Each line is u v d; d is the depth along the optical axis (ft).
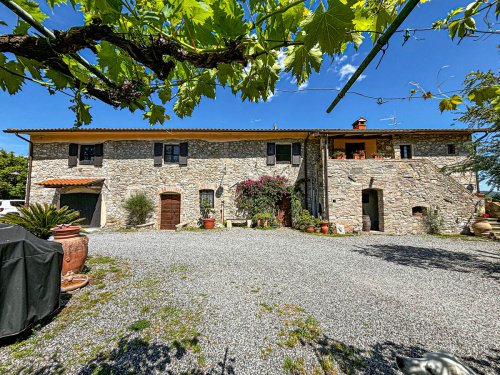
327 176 31.40
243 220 34.83
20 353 7.06
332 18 2.36
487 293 11.90
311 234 29.22
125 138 35.37
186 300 10.53
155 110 4.66
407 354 7.24
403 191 30.94
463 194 30.45
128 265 15.26
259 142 36.29
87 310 9.55
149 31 2.79
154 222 34.47
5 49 2.80
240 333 8.19
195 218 34.91
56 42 2.80
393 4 3.18
